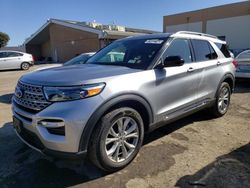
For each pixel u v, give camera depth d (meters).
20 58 18.78
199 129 4.65
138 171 3.23
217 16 27.42
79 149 2.84
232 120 5.14
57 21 28.52
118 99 3.04
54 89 2.84
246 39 25.56
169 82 3.77
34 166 3.41
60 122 2.78
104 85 2.97
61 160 3.56
